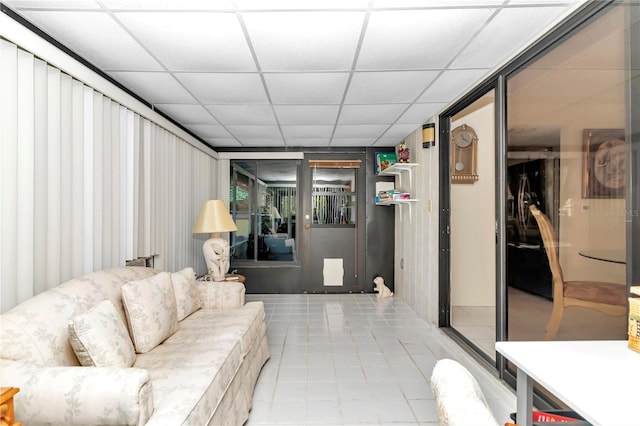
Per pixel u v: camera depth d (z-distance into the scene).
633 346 1.05
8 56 1.55
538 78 2.01
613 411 0.74
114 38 1.90
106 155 2.29
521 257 2.26
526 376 0.97
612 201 1.56
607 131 1.57
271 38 1.91
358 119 3.60
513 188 2.27
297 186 5.15
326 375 2.49
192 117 3.48
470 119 4.32
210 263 3.41
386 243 5.10
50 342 1.37
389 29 1.82
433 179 3.51
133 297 1.87
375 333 3.38
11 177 1.58
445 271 3.43
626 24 1.44
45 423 1.14
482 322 3.66
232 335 2.08
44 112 1.76
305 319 3.84
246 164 5.16
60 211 1.88
